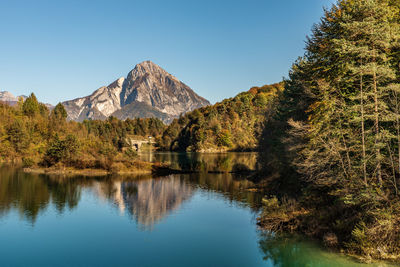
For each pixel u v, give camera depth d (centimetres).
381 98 2114
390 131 2058
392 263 1703
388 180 2008
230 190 4375
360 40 2075
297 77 3806
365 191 1822
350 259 1805
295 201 2798
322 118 2328
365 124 2173
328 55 2434
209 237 2372
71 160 7081
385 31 1998
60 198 3906
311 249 1998
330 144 2180
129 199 3834
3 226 2697
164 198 3884
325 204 2517
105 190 4484
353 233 1881
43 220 2895
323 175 2392
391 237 1770
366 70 1939
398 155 1930
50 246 2223
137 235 2450
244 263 1883
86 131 15888
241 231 2514
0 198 3884
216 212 3136
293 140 3238
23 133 10262
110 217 2998
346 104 2262
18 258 2011
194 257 1995
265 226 2517
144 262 1925
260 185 4450
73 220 2898
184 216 3003
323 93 2380
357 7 2103
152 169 6975
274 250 2055
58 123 13512
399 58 2116
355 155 2166
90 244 2256
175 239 2350
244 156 13012
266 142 5441
